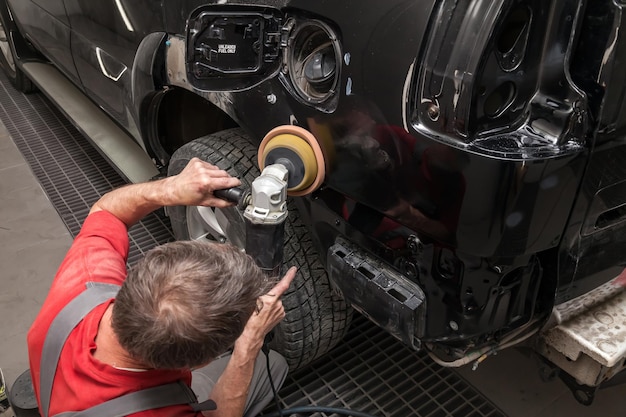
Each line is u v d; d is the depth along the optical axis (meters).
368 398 2.07
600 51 1.12
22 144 3.93
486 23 1.10
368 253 1.53
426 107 1.21
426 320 1.45
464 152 1.16
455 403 2.07
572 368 1.54
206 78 1.56
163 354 0.94
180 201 1.42
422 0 1.18
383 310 1.47
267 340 1.60
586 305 1.54
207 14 1.47
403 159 1.28
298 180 1.46
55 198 3.29
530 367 2.25
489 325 1.41
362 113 1.34
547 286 1.41
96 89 2.90
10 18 4.15
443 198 1.24
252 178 1.89
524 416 2.03
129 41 2.30
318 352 2.05
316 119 1.45
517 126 1.24
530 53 1.17
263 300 1.25
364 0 1.28
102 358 1.05
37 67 4.24
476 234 1.23
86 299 1.15
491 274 1.32
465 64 1.13
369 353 2.29
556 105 1.19
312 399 2.06
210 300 0.93
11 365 2.17
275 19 1.50
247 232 1.38
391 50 1.25
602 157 1.24
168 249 1.02
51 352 1.10
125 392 1.03
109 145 3.01
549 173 1.17
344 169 1.44
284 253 1.78
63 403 1.06
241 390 1.35
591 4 1.11
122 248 1.42
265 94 1.58
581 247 1.38
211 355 0.97
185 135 2.44
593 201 1.30
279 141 1.47
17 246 2.87
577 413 2.05
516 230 1.21
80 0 2.62
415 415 2.01
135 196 1.47
